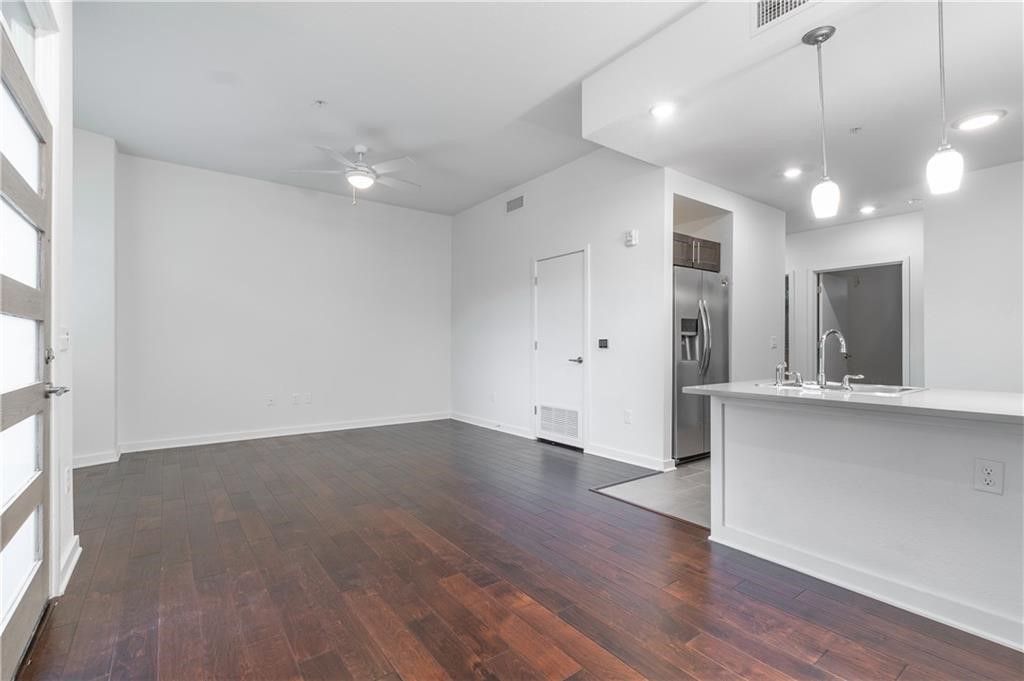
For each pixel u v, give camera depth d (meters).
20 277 1.70
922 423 1.91
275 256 5.41
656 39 2.77
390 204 6.28
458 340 6.65
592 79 3.17
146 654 1.64
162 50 2.92
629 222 4.27
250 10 2.55
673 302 4.15
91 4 2.49
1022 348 3.77
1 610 1.49
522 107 3.62
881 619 1.86
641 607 1.94
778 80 2.57
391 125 3.94
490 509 3.07
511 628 1.80
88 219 4.12
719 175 4.17
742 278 4.81
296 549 2.47
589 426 4.64
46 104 1.98
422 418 6.53
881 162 3.84
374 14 2.58
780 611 1.92
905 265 5.59
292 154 4.59
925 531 1.90
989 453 1.76
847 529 2.12
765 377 5.05
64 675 1.54
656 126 3.15
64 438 2.19
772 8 2.27
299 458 4.40
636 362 4.21
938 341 4.14
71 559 2.25
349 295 5.93
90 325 4.12
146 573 2.21
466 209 6.49
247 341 5.23
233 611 1.91
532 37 2.79
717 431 2.61
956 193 4.07
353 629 1.79
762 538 2.41
